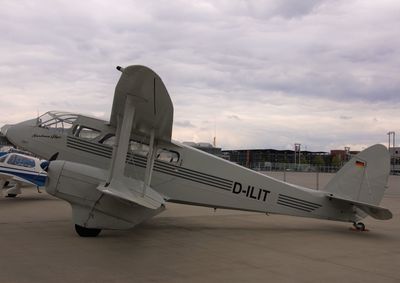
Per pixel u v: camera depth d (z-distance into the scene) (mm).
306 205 10164
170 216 11930
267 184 9914
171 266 5914
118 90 6734
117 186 7078
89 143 8961
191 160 9438
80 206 7660
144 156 9031
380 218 9898
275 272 5844
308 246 8047
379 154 10250
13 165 14273
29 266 5516
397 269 6305
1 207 12320
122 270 5539
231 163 9742
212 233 9164
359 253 7496
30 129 9211
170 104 6832
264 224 11000
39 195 16328
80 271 5375
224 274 5605
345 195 10305
